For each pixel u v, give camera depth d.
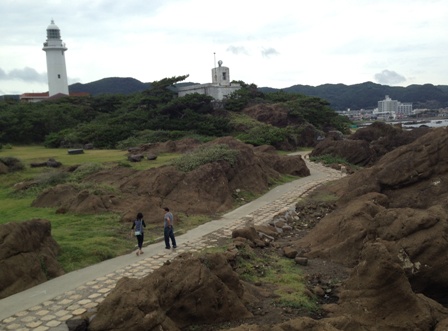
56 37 94.19
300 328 8.95
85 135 55.25
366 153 43.94
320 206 23.55
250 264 14.39
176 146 43.94
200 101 65.88
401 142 45.28
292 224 20.83
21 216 21.00
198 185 24.31
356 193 22.59
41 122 60.75
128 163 34.41
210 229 19.30
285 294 12.16
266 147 42.25
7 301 11.79
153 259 15.17
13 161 34.38
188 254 12.52
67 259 14.74
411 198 20.69
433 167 21.25
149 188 24.44
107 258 15.30
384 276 10.70
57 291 12.45
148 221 20.03
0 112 64.75
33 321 10.61
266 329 8.91
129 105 71.12
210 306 10.55
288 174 34.69
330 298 12.38
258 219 21.25
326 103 75.44
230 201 24.61
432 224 13.40
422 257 12.90
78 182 28.55
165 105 65.00
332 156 44.53
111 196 22.91
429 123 143.12
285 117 65.25
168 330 9.68
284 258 15.82
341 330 9.36
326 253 15.95
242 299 11.48
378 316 10.53
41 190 27.38
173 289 10.40
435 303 11.24
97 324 9.54
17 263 12.84
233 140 32.16
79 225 18.97
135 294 9.88
